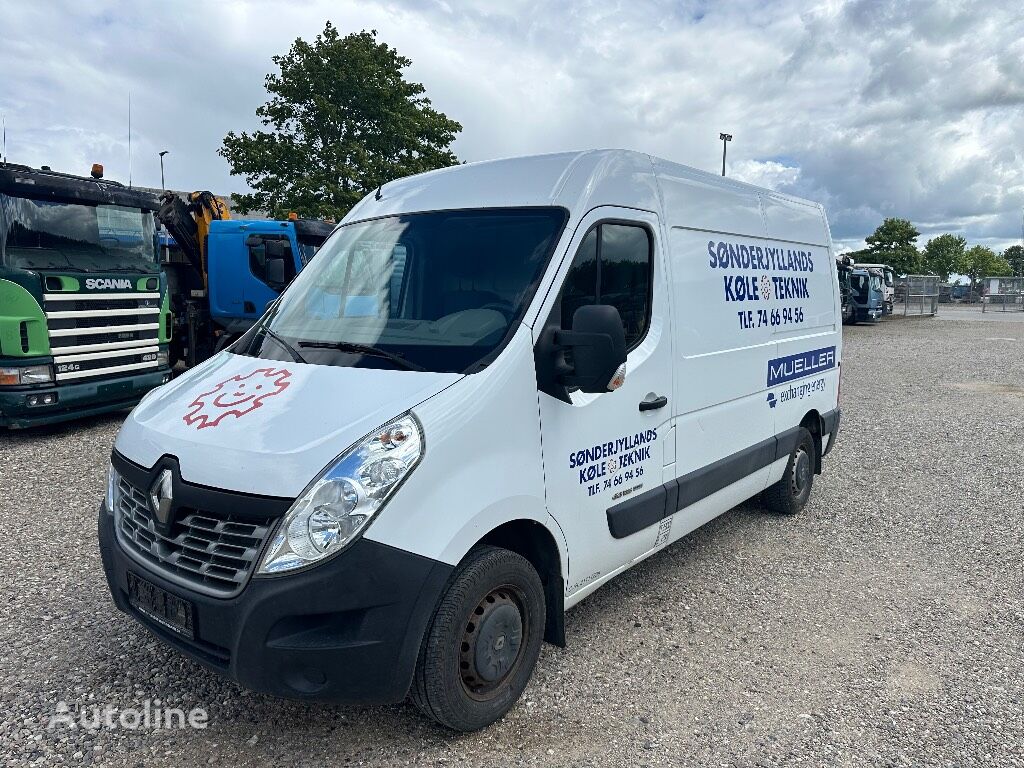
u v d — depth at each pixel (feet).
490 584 9.97
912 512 20.75
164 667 11.82
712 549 17.84
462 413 9.62
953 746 10.36
